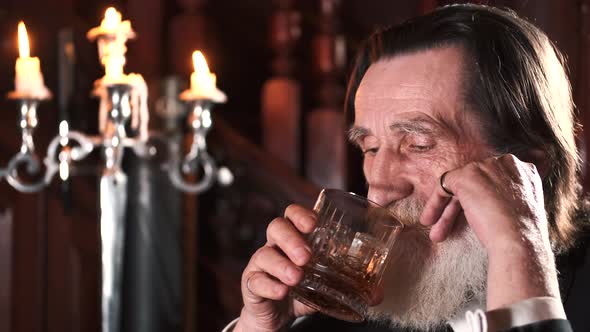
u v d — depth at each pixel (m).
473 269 1.37
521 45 1.46
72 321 3.19
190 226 3.07
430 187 1.38
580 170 1.65
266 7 4.03
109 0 3.24
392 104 1.40
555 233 1.49
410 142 1.39
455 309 1.39
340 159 3.45
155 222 2.93
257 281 1.30
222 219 3.29
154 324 2.93
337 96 3.53
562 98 1.54
